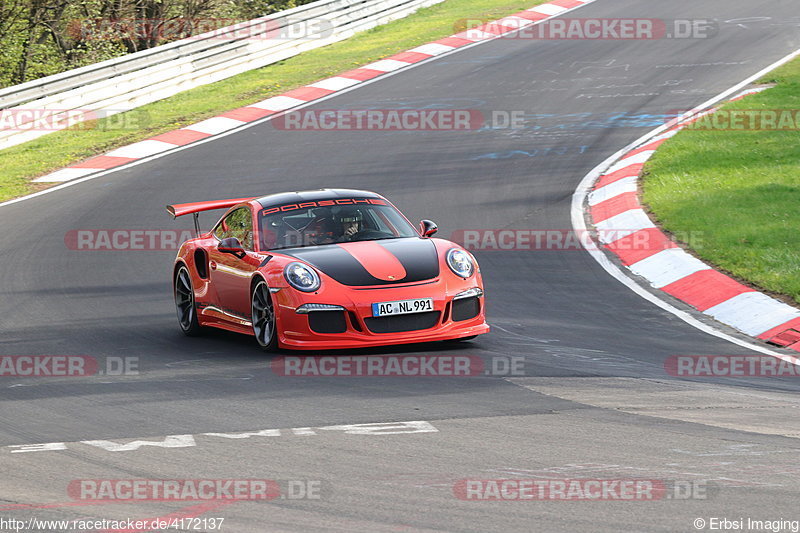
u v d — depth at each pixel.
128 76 84.25
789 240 40.53
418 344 30.62
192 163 67.31
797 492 17.39
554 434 21.25
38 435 22.44
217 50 93.06
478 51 95.75
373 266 29.78
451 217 50.88
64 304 39.19
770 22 98.31
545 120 71.25
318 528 16.12
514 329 32.47
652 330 32.41
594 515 16.42
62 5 108.50
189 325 34.53
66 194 61.59
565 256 43.06
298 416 23.16
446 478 18.44
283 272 29.67
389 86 85.38
